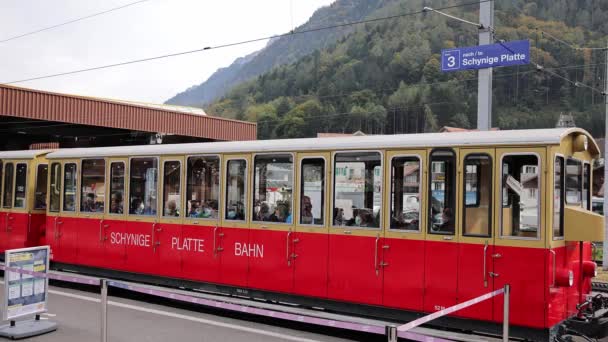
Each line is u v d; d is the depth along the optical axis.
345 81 91.75
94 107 29.31
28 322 9.30
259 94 107.38
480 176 8.23
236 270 10.60
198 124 34.31
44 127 31.62
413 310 8.66
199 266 11.12
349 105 84.19
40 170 14.84
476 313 8.12
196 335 8.98
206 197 11.12
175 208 11.58
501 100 84.44
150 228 11.94
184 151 11.45
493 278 8.02
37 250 9.33
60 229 13.68
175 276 11.48
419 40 88.88
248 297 10.42
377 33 100.62
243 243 10.52
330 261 9.48
